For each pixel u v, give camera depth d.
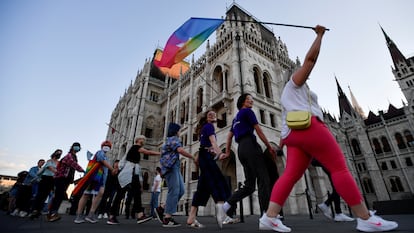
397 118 42.50
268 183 3.61
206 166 4.47
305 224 4.72
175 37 7.75
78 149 7.50
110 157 40.62
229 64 24.42
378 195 39.34
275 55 28.45
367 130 46.41
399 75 45.97
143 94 38.84
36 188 11.57
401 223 3.67
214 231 3.38
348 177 2.68
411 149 38.81
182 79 33.91
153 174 32.56
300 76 3.10
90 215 6.48
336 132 45.41
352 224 4.20
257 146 3.94
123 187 5.65
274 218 2.86
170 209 4.73
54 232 3.25
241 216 6.36
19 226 4.33
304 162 2.89
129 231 3.47
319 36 3.04
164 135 33.09
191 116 27.28
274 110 23.30
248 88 21.23
